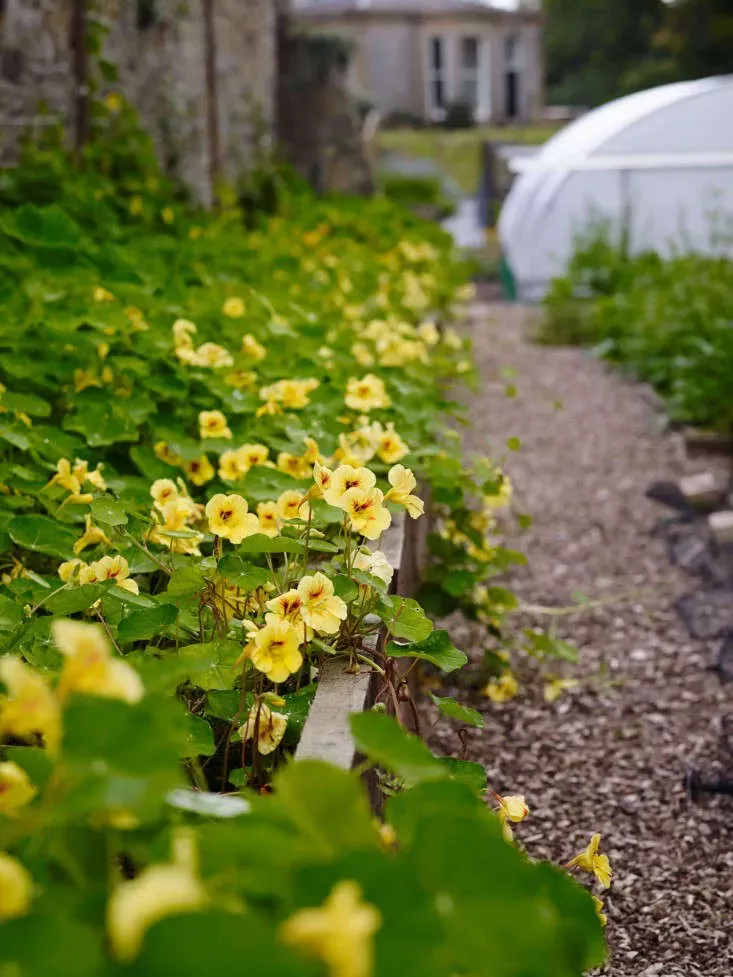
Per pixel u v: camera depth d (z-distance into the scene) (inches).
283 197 450.3
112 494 128.0
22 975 36.7
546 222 519.8
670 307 365.4
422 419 154.7
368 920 36.9
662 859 121.6
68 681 45.7
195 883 39.2
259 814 46.0
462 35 1325.0
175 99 391.2
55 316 150.6
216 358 147.3
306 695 86.1
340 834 44.3
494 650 164.6
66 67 300.7
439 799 49.3
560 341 443.2
